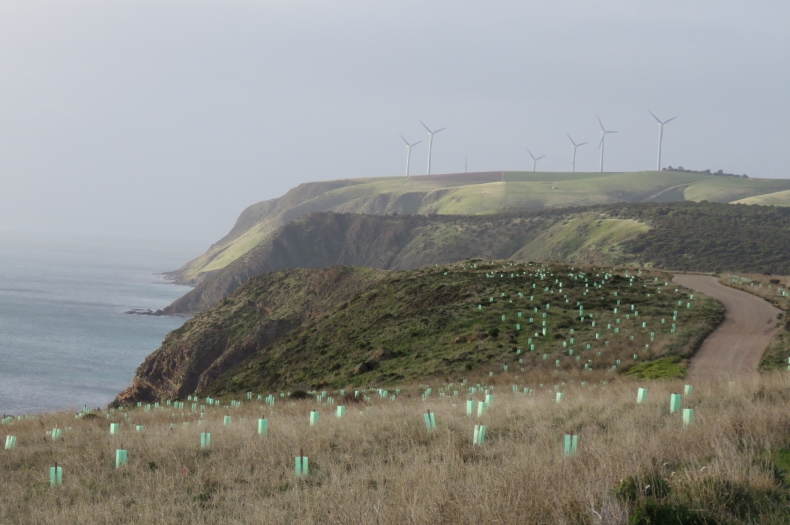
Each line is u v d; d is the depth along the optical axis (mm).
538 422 16141
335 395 40188
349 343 58094
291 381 54812
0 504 12875
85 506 12125
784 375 23859
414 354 49438
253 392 55281
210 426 21922
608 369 38125
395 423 17781
